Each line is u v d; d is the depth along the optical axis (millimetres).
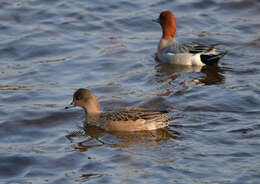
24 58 18656
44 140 12883
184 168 10945
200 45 19094
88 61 18391
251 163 11086
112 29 21469
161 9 23203
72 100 15305
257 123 13312
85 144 12586
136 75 17359
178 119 13781
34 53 19016
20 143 12695
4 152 12125
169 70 18297
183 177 10547
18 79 16797
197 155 11594
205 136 12664
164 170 10891
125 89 16141
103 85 16406
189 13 22922
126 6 23484
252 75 17172
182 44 19500
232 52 19359
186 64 18922
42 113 14430
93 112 14133
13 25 21281
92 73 17406
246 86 16109
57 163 11531
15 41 19812
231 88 16031
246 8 23203
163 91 15969
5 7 22859
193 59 18750
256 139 12344
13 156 11906
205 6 23531
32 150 12242
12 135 13148
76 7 23203
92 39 20438
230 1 23750
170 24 19891
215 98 15195
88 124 13992
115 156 11742
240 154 11562
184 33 21219
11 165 11508
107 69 17812
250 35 20750
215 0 23875
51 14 22391
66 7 23141
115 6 23438
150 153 11836
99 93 15797
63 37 20438
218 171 10773
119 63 18344
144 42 20578
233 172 10703
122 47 19828
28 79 16812
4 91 15812
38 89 16031
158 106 14773
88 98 14133
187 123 13539
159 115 13445
